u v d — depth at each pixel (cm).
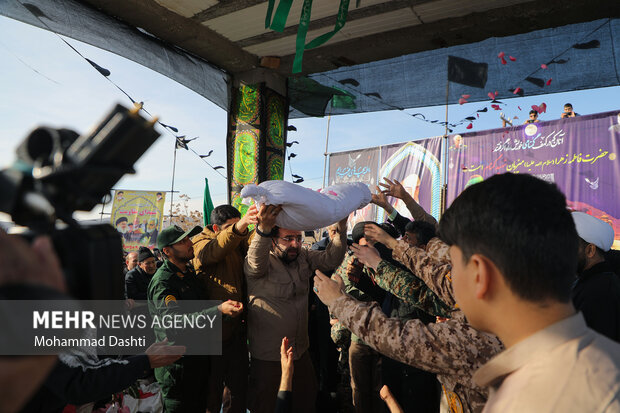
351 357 312
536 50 369
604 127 611
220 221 304
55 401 116
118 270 52
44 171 44
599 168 607
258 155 434
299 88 466
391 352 108
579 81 367
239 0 331
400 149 847
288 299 270
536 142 669
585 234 177
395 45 383
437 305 169
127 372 133
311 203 217
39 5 290
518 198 62
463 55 391
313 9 344
